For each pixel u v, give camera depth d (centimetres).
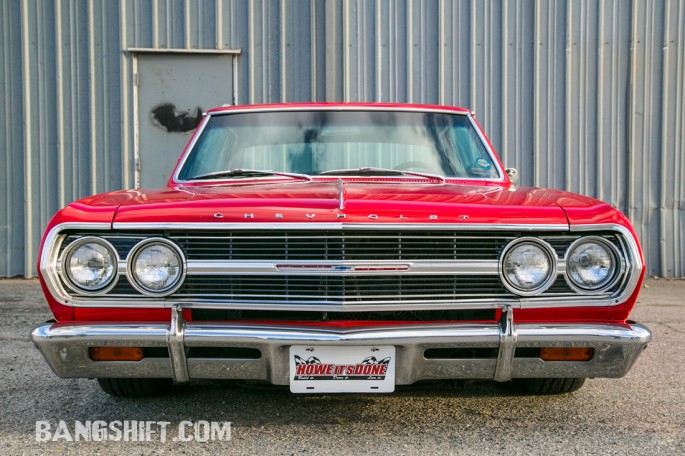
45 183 766
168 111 777
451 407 316
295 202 261
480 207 262
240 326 252
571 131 774
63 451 263
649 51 766
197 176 353
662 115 768
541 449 263
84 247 258
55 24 760
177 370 257
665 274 775
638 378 371
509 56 773
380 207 258
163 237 257
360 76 777
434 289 258
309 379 254
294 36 774
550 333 254
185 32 769
